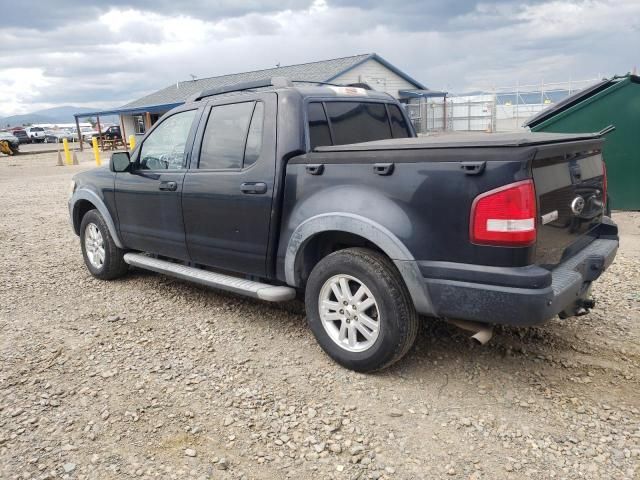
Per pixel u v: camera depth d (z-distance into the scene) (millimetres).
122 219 5363
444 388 3436
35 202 12406
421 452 2836
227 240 4312
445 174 3047
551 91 30312
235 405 3320
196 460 2834
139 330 4496
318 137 3998
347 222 3432
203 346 4152
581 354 3811
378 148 3373
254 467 2770
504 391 3379
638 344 3928
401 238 3221
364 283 3432
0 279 6047
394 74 31453
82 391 3531
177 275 4820
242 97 4227
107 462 2834
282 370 3734
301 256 3857
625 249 6281
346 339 3666
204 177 4383
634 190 7914
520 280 2871
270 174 3908
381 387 3465
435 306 3186
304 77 29141
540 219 2982
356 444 2914
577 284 3182
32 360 3996
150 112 34750
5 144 33094
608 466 2676
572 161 3426
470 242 2998
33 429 3133
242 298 5184
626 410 3133
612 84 7770
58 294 5492
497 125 31844
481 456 2789
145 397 3443
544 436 2926
